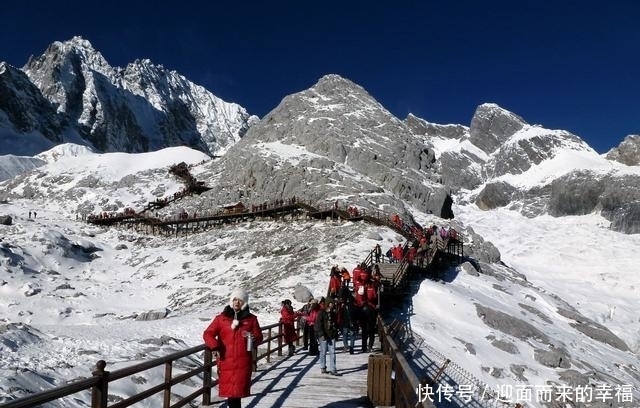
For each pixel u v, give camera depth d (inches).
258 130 3976.4
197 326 938.7
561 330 1462.8
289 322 715.4
